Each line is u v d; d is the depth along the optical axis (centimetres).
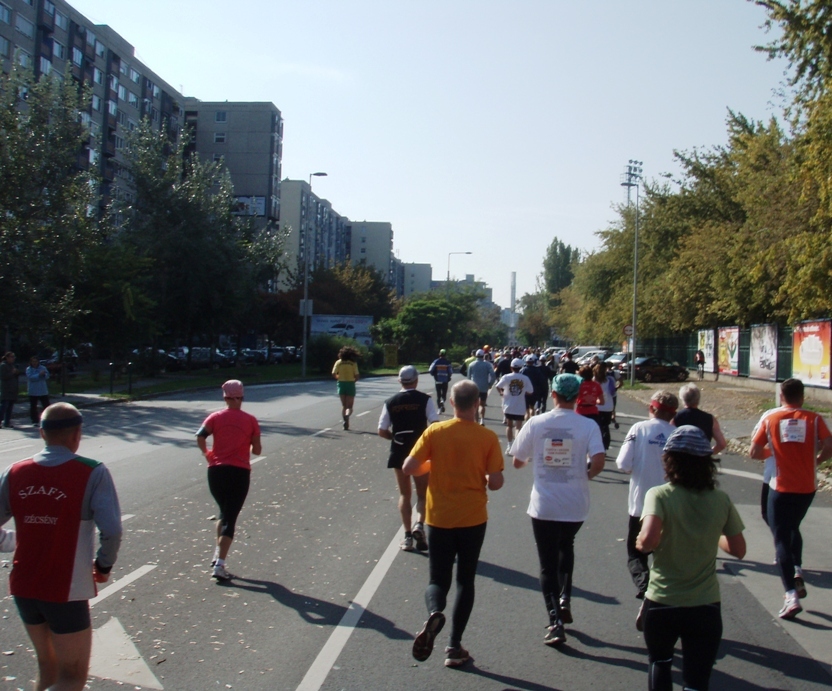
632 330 4212
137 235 4419
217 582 723
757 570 802
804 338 2959
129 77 8250
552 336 11388
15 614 632
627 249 5472
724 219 4578
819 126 1577
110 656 547
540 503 595
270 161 9931
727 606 686
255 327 6825
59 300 3089
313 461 1484
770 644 593
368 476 1319
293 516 1007
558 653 564
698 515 411
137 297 3359
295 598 680
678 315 4619
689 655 403
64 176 3144
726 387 3947
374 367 6500
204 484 1216
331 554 825
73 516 412
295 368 6356
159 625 610
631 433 692
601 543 893
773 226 2903
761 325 3691
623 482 1312
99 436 1841
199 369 5912
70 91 3203
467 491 556
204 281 4581
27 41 6475
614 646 579
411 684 506
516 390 1593
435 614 518
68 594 408
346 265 8694
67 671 413
